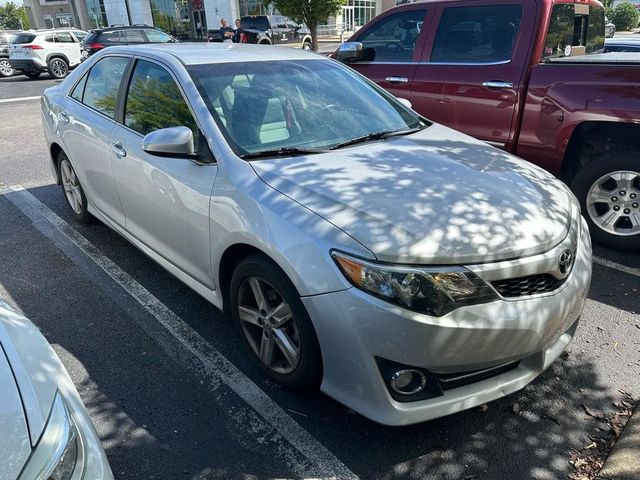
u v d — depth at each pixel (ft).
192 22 118.73
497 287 7.36
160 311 11.64
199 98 10.16
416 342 6.98
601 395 9.06
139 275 13.24
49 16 179.93
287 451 7.98
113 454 7.90
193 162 9.74
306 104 11.07
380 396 7.32
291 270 7.67
